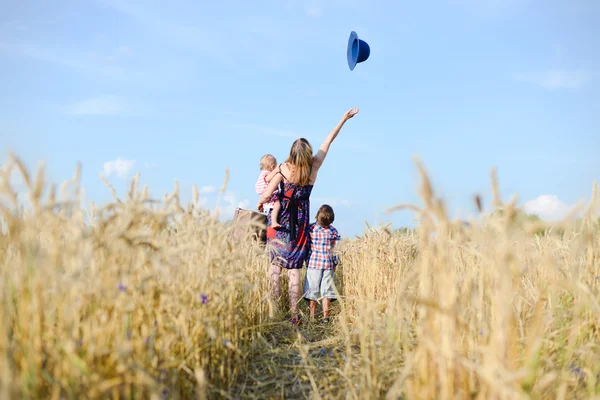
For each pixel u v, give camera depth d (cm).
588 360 271
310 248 564
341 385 314
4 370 167
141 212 246
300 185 543
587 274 338
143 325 251
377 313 429
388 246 525
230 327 356
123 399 216
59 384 195
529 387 196
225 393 295
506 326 190
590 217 329
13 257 246
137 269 256
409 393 222
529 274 380
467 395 206
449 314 194
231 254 361
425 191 191
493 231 218
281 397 314
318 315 597
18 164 197
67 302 210
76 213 227
